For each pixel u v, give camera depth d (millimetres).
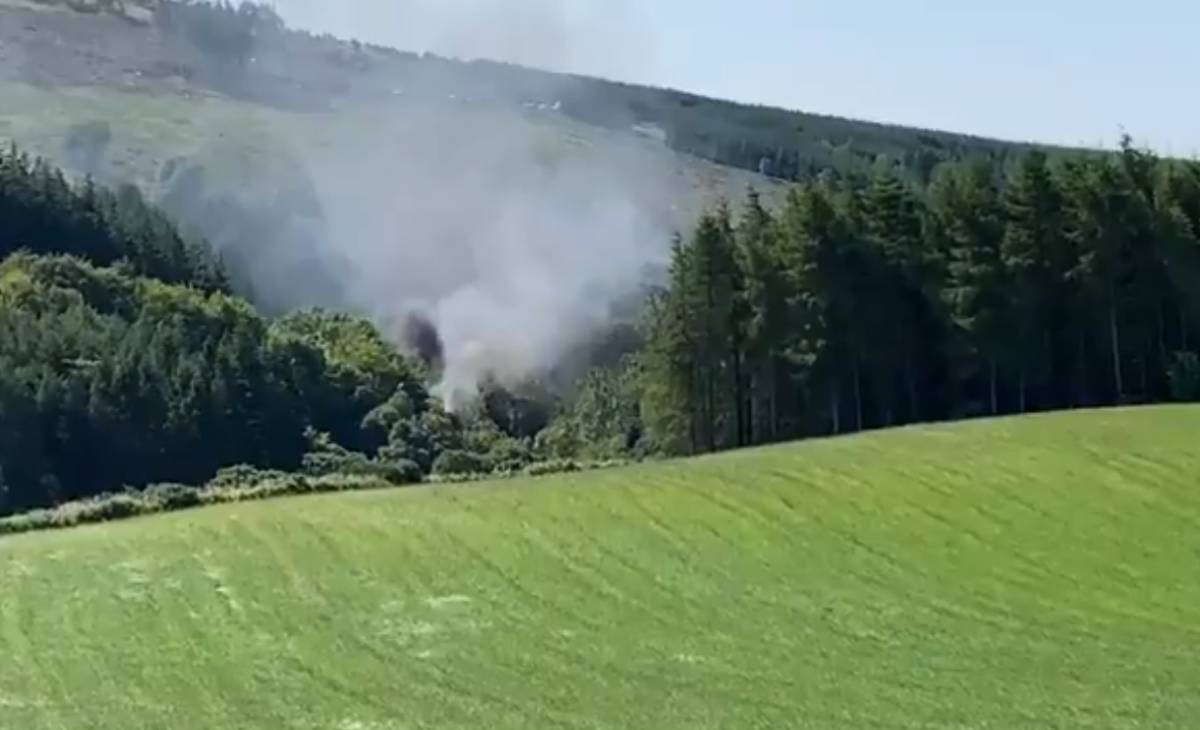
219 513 54656
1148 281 84812
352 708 33531
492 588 44594
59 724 32469
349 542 49562
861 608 42156
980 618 41094
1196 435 59375
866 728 30734
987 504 51594
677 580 45094
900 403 87188
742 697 33688
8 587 45531
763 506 52156
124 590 44969
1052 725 30516
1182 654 37281
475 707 33375
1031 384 85250
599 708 33000
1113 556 46500
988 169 87875
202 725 32188
